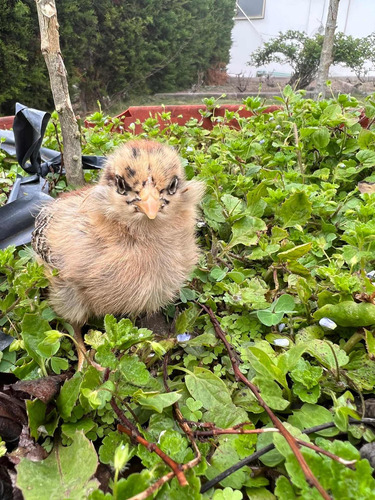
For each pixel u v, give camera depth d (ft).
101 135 1.04
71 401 0.42
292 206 0.66
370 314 0.48
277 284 0.60
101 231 0.51
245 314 0.57
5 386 0.43
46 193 0.80
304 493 0.32
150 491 0.31
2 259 0.57
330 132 0.93
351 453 0.33
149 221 0.50
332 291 0.57
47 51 0.68
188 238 0.56
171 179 0.53
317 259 0.66
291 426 0.39
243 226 0.69
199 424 0.41
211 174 0.76
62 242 0.54
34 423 0.40
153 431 0.41
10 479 0.38
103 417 0.43
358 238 0.56
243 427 0.41
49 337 0.41
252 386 0.43
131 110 1.41
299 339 0.52
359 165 0.83
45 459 0.39
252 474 0.39
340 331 0.52
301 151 0.89
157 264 0.52
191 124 1.18
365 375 0.46
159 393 0.41
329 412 0.42
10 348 0.46
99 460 0.40
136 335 0.42
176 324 0.54
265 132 0.98
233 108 1.29
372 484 0.30
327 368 0.46
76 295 0.54
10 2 2.05
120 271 0.51
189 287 0.63
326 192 0.71
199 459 0.36
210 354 0.52
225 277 0.64
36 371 0.47
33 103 2.32
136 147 0.55
